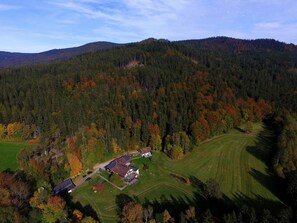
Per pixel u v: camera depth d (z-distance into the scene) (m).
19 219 80.31
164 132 152.12
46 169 111.69
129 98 171.12
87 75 193.12
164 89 187.25
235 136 164.38
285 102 196.12
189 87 191.38
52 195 97.69
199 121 156.38
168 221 86.38
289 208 87.88
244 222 82.44
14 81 199.12
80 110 149.38
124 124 151.00
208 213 84.25
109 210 98.31
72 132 138.75
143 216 87.88
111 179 113.19
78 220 85.56
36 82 186.50
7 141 143.62
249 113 181.88
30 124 148.62
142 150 138.50
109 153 137.12
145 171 124.56
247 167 129.62
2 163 120.94
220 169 128.38
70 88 178.25
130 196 106.44
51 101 162.00
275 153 134.12
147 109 159.50
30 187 100.19
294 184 102.44
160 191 110.62
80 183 113.56
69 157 116.25
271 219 81.31
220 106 174.50
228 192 110.44
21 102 163.50
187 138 141.38
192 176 122.88
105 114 152.75
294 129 148.12
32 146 133.62
